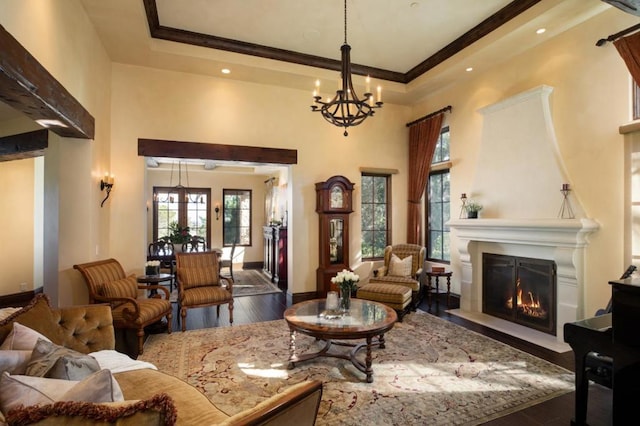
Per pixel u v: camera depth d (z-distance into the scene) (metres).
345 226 6.09
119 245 4.94
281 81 5.66
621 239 3.54
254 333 4.20
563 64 4.12
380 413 2.48
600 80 3.75
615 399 2.11
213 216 9.74
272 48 5.12
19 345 1.83
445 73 5.32
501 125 4.68
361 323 3.11
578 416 2.34
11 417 1.00
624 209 3.53
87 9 3.72
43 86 2.60
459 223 5.07
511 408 2.56
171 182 9.44
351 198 6.07
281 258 6.86
